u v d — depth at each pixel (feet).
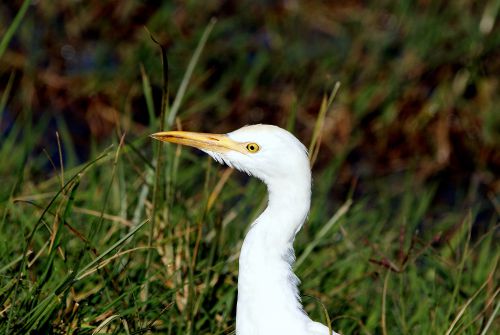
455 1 50.42
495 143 48.47
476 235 44.27
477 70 48.75
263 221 23.71
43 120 49.14
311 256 33.40
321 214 38.83
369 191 47.26
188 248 28.53
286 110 49.96
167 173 29.25
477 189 47.55
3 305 23.91
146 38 50.29
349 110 49.55
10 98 50.14
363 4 54.34
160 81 49.62
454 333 26.71
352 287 32.27
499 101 49.08
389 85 49.47
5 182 37.09
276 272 23.41
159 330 27.86
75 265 23.81
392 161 48.96
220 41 51.88
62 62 51.72
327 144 49.01
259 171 23.70
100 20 52.65
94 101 49.67
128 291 25.21
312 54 51.75
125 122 48.52
